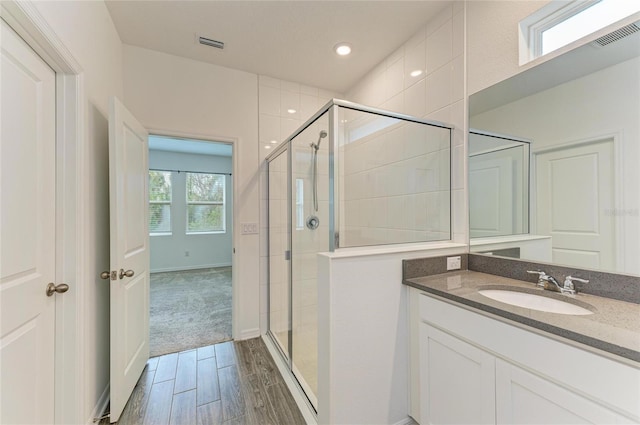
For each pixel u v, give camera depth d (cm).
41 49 112
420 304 142
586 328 84
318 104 291
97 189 160
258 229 268
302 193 205
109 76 183
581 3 122
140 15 186
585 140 118
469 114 168
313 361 180
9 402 98
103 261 168
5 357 96
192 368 207
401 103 221
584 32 123
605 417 77
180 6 178
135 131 189
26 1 93
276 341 247
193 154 585
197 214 597
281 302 244
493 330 106
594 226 116
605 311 98
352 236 164
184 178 579
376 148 179
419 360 142
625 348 72
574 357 84
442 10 183
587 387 81
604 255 113
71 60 126
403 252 150
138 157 195
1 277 95
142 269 201
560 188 128
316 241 183
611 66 110
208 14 185
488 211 159
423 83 200
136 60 221
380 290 143
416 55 206
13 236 101
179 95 236
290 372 201
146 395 175
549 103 130
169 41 215
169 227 569
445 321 127
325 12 184
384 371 143
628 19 106
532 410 93
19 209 105
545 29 138
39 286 116
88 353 142
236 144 257
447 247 164
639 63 103
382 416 142
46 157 122
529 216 139
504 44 149
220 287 445
